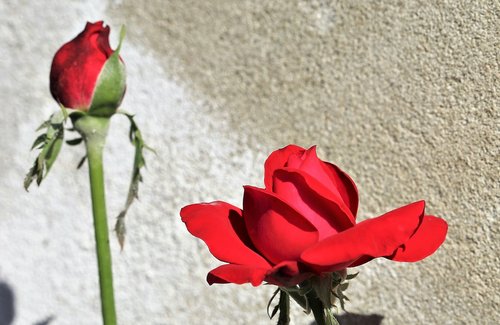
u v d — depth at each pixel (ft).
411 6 1.88
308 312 1.48
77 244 2.29
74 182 2.29
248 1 2.07
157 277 2.18
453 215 1.84
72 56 1.75
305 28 2.01
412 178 1.89
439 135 1.85
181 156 2.15
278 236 1.46
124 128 2.22
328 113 1.98
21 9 2.35
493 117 1.79
